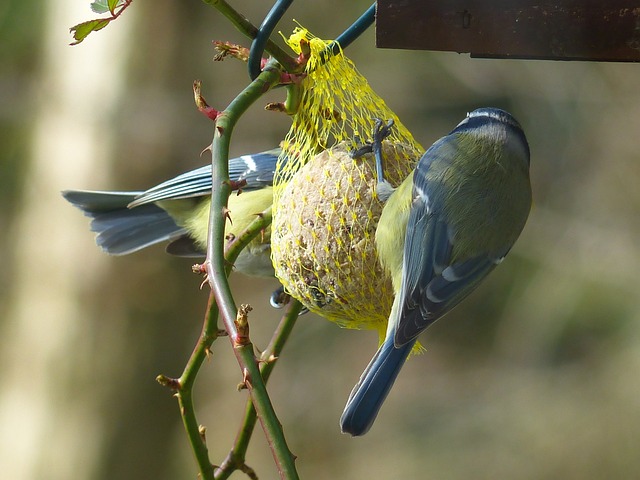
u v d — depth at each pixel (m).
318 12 15.32
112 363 12.33
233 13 5.76
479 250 6.09
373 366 5.72
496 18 5.63
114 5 5.17
